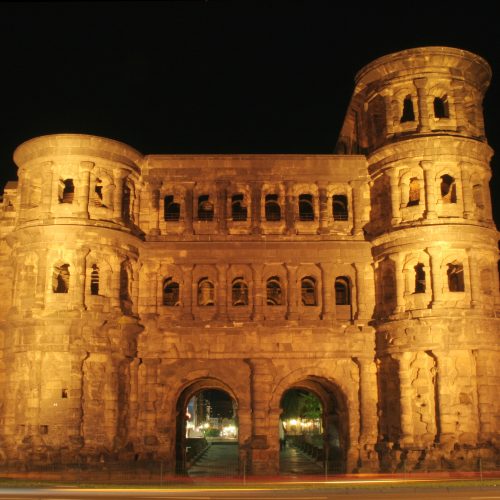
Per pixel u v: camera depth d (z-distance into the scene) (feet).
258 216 191.52
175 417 185.37
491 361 170.60
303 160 193.98
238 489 127.24
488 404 167.02
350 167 193.47
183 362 183.52
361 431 179.11
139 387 181.68
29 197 182.29
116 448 169.37
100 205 180.45
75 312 168.86
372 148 192.85
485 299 173.47
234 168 194.49
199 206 202.59
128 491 123.44
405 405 170.19
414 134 180.34
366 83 194.70
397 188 180.86
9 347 174.09
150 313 184.34
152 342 183.62
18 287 177.88
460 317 168.14
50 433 163.43
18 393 171.63
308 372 182.60
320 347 182.91
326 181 193.88
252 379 182.09
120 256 178.40
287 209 192.13
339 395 185.47
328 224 191.21
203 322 183.32
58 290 181.37
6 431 171.32
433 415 168.45
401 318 172.86
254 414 179.22
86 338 168.96
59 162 179.11
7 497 108.99
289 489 126.31
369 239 187.62
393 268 179.11
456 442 163.73
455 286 184.14
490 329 170.40
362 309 185.06
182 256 188.03
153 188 193.06
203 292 198.90
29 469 158.51
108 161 181.98
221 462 236.22
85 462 161.17
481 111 189.78
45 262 173.17
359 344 183.32
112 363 172.96
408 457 164.55
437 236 172.04
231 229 191.21
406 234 174.50
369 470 173.58
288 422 394.73
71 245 173.47
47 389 166.30
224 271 187.62
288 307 185.37
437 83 184.44
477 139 181.47
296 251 188.03
